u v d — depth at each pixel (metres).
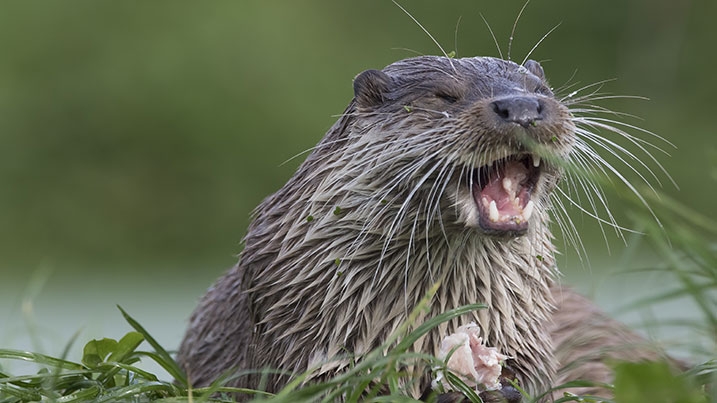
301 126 56.22
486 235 12.98
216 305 16.36
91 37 56.03
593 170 13.70
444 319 11.90
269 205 14.84
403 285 13.60
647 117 62.91
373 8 62.81
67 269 46.78
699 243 12.62
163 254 50.62
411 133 13.59
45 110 54.00
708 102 63.41
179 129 54.12
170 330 27.59
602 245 39.06
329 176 13.82
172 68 55.66
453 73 14.01
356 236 13.62
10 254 48.59
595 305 16.84
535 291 14.15
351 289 13.53
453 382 12.20
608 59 66.19
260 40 58.03
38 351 17.00
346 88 59.00
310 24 60.16
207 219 52.94
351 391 12.45
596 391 15.34
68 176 52.53
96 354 13.73
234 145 55.00
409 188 13.39
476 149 12.84
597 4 66.81
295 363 13.78
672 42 66.38
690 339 14.63
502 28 64.69
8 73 54.59
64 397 12.38
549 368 14.17
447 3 63.84
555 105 13.23
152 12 56.66
